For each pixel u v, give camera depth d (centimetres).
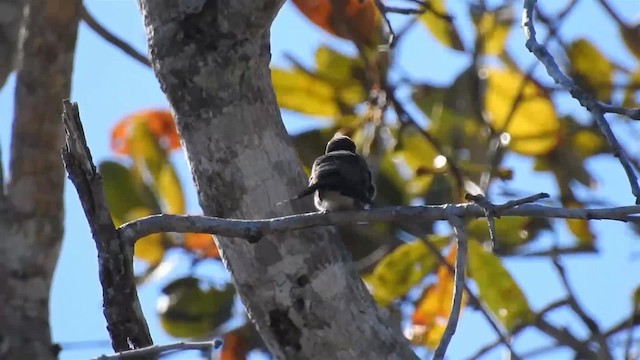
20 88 1069
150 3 855
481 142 1340
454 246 1208
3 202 991
